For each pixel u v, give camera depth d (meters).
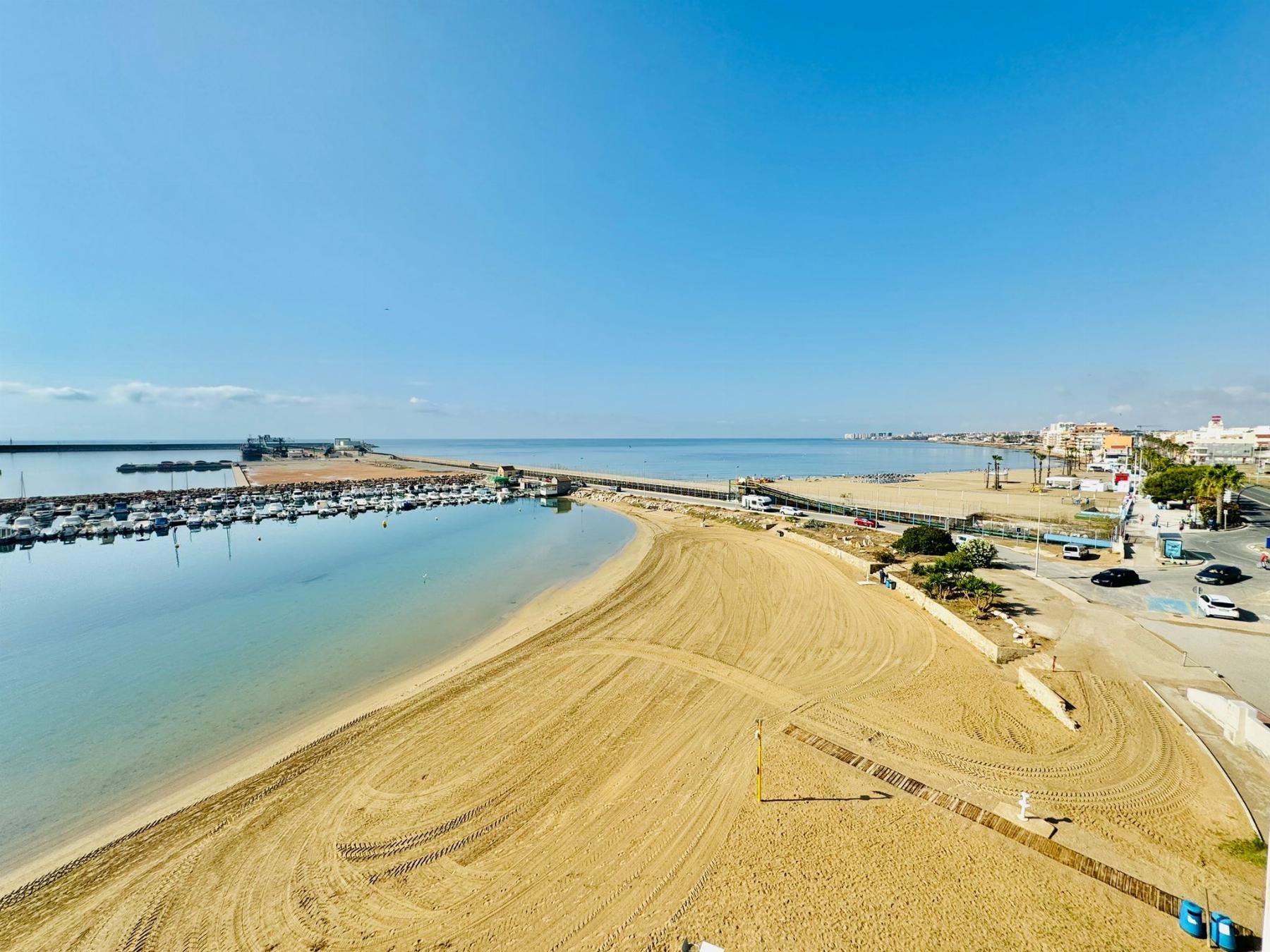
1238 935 11.82
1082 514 62.62
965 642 29.19
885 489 102.75
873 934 12.51
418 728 22.77
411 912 13.75
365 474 176.12
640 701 24.22
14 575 52.91
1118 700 21.98
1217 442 143.88
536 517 92.19
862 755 19.34
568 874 14.70
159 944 13.21
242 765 21.38
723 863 14.77
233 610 41.38
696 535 67.00
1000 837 15.22
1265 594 34.22
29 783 20.62
